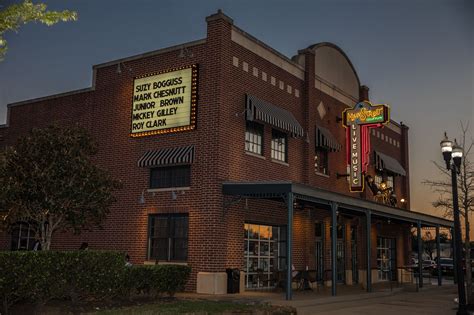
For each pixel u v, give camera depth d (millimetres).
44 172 16297
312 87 27172
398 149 38469
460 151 17719
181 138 21875
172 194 21625
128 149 23453
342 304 18641
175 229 21625
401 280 32125
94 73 25281
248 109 22141
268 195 19984
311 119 26797
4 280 12445
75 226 17562
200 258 20359
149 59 23453
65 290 13734
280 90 24984
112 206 23438
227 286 20078
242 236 21484
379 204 25109
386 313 16516
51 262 13273
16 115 28016
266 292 21297
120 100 24125
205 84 21531
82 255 13891
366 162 27984
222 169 20828
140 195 22719
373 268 32750
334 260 20812
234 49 22172
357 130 28266
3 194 15656
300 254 25188
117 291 14969
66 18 11562
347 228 30016
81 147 17891
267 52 24328
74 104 25781
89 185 16984
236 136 21797
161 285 16953
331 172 28766
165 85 22547
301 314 15453
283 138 25312
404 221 31938
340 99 30484
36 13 11156
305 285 23953
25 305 14031
